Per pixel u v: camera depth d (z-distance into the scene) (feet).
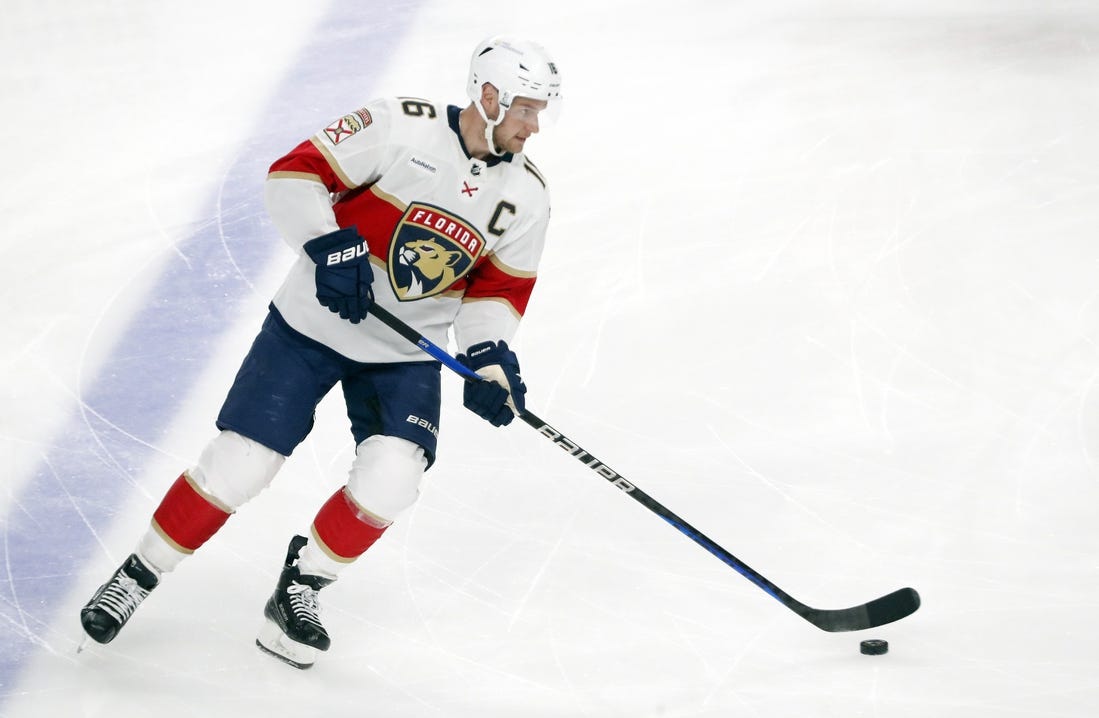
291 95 81.51
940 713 38.99
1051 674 40.88
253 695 38.40
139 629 40.91
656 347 59.57
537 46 36.60
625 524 48.49
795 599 42.14
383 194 37.68
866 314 62.18
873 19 95.66
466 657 41.37
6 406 52.42
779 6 97.25
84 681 38.14
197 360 56.70
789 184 73.56
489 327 40.01
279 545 45.93
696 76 85.81
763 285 64.34
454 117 37.86
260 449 37.76
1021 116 81.76
